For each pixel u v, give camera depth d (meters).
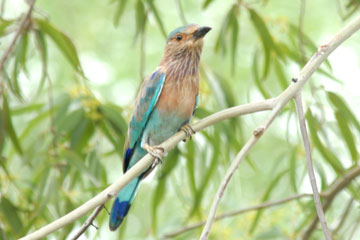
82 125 10.91
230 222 11.95
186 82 9.31
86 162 11.28
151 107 9.29
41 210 10.03
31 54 10.55
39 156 10.86
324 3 15.46
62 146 10.72
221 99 11.10
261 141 14.98
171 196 13.81
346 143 10.41
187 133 9.41
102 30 16.23
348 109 10.23
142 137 9.52
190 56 9.40
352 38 15.53
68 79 14.96
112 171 14.46
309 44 11.33
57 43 10.37
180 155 11.45
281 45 11.62
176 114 9.28
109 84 15.41
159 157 8.18
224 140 11.84
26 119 14.34
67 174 10.63
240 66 15.43
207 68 11.56
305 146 6.75
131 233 13.99
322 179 10.91
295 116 10.55
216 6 16.02
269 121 6.70
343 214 11.12
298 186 11.18
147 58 15.71
